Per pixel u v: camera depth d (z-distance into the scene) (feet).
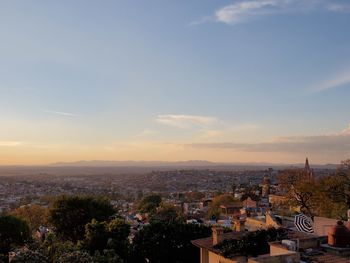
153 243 132.05
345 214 181.06
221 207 348.18
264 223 150.10
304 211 203.00
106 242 145.89
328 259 75.20
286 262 70.74
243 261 85.92
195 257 132.67
